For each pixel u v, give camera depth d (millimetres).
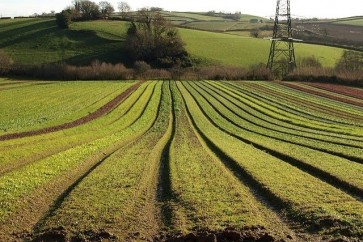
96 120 43406
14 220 15344
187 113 49344
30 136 33562
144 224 14727
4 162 24578
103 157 26938
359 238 12977
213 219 14680
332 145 30094
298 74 87188
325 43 124750
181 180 19859
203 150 28219
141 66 94875
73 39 118500
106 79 90125
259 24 175625
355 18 173750
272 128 39906
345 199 16562
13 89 69938
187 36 122938
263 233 13438
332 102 58250
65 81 85438
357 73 84062
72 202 16859
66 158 25500
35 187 19172
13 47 113625
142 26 116562
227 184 19109
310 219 14516
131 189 18625
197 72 93562
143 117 46250
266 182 19062
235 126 41500
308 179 19781
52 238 13711
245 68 94375
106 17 143500
